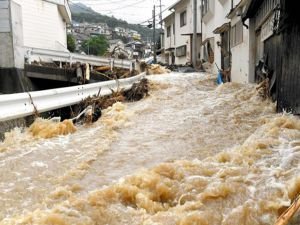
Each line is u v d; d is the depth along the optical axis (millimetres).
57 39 28469
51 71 15609
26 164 6160
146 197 4457
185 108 10844
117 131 8609
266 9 11359
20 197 4812
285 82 8148
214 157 5793
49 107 8945
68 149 7059
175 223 3824
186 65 31672
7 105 7320
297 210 3717
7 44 14305
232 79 18875
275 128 6645
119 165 6078
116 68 20781
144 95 13727
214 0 26141
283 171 4793
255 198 4145
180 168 5180
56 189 4945
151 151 6836
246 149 5824
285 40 8086
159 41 60844
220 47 23953
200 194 4387
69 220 3896
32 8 25000
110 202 4426
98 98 11383
